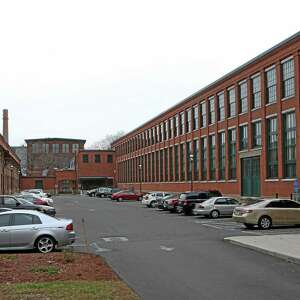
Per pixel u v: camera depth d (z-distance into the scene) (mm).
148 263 15492
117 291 10312
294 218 27812
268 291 11008
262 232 25453
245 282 12117
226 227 29312
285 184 43375
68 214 43625
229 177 57344
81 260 15352
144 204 60688
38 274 12586
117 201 76375
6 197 33375
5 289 10406
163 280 12438
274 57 45625
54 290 10273
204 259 16266
